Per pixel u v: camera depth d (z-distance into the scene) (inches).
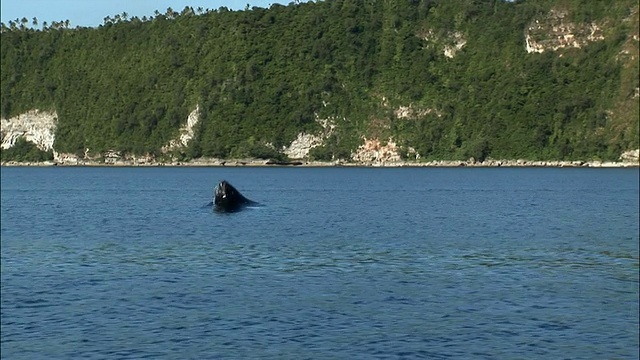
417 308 1723.7
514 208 4473.4
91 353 1430.9
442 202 4923.7
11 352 1433.3
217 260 2361.0
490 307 1733.5
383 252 2527.1
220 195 3998.5
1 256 2458.2
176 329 1562.5
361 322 1609.3
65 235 3090.6
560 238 2952.8
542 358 1412.4
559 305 1752.0
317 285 1967.3
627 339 1508.4
